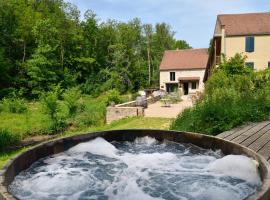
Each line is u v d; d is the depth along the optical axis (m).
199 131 7.99
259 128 7.53
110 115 15.73
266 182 3.08
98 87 39.91
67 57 41.81
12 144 12.20
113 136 5.95
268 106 9.71
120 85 40.81
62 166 4.97
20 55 38.75
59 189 4.17
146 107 19.36
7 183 3.46
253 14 28.78
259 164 4.04
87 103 20.86
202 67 40.38
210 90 14.20
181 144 5.71
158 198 3.90
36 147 4.75
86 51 43.81
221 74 16.03
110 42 49.53
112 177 4.62
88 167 4.99
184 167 4.96
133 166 5.05
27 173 4.45
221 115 8.06
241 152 4.69
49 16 43.69
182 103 22.36
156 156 5.43
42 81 35.09
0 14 37.22
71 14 44.84
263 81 15.37
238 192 3.95
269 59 26.12
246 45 26.31
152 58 58.94
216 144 5.24
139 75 48.22
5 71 33.62
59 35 40.28
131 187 4.25
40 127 14.94
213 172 4.66
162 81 41.94
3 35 37.31
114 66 44.09
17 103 22.31
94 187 4.26
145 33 58.38
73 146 5.48
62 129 15.27
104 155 5.50
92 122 16.25
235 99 10.06
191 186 4.23
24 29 38.16
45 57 35.47
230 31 26.55
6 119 18.62
